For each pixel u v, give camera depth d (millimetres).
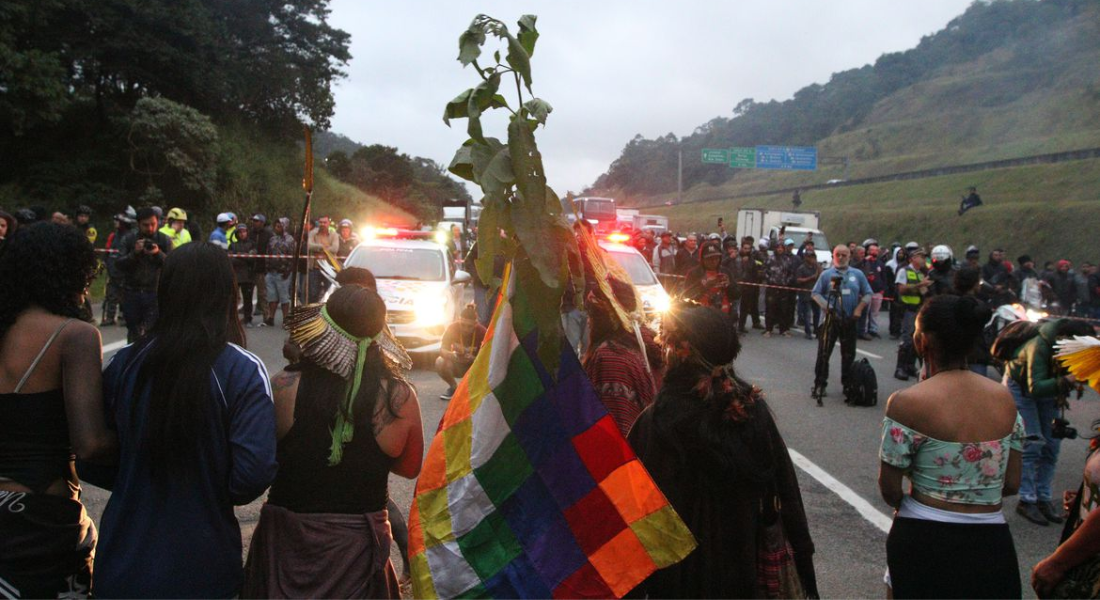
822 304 10008
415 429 2887
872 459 7551
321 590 2682
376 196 67938
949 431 3031
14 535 2629
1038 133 75625
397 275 12320
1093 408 10461
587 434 2750
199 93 35906
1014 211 42125
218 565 2600
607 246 12312
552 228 2484
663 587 2795
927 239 46312
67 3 29328
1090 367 3098
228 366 2604
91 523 2943
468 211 37625
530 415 2779
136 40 31234
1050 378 5746
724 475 2715
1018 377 6027
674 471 2771
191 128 30969
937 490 3049
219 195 33812
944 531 3012
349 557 2727
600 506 2727
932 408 3057
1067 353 3154
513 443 2789
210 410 2559
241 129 41125
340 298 2811
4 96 26594
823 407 9922
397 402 2826
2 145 30078
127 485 2570
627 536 2703
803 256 17422
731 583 2758
